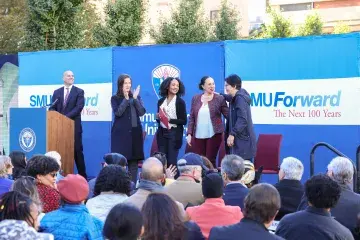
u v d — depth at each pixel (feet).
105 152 31.55
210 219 12.32
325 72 25.84
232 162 14.75
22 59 33.78
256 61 27.48
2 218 9.31
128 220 8.16
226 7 54.80
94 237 11.57
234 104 23.18
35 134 26.61
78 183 11.67
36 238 7.81
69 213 11.55
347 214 13.08
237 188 14.52
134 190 16.12
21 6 66.69
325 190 10.98
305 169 26.22
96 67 31.73
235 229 10.06
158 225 9.02
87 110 31.99
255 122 27.48
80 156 29.35
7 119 35.53
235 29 53.78
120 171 13.47
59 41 47.52
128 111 25.17
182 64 29.37
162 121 24.58
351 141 25.25
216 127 24.98
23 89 33.81
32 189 12.39
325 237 10.76
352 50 25.23
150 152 29.12
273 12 66.74
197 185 14.78
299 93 26.45
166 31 51.88
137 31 50.60
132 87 30.66
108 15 50.78
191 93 29.17
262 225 10.10
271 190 10.22
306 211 11.23
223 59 28.37
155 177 13.03
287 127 26.73
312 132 26.13
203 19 53.83
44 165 14.52
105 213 12.92
